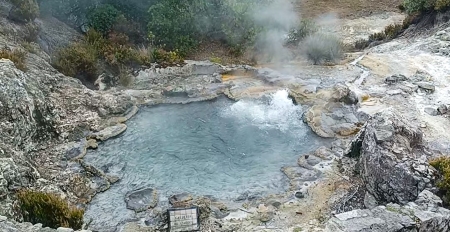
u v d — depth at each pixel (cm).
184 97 1727
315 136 1496
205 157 1414
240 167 1368
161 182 1309
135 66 1892
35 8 1878
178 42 2058
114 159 1403
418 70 1795
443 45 1964
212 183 1302
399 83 1711
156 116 1625
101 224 1147
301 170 1332
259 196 1238
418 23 2266
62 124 1500
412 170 1130
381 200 1184
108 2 2145
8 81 1355
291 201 1208
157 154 1428
